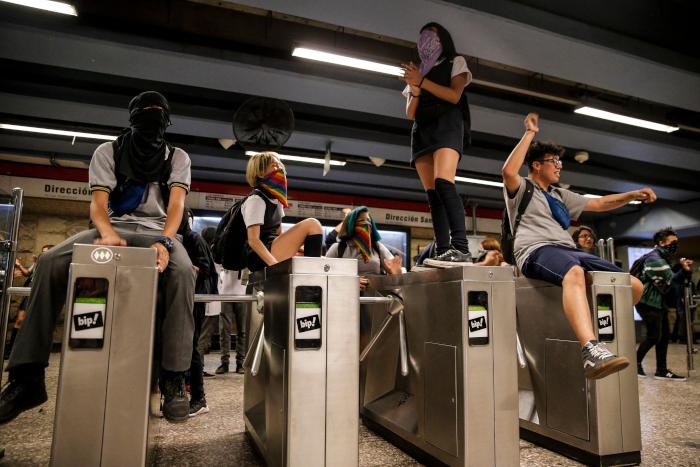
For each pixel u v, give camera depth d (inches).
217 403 124.6
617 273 85.4
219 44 194.9
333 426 63.8
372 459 81.3
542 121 246.5
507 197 96.8
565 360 87.0
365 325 110.7
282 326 66.6
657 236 191.9
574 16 172.2
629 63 191.2
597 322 82.5
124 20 180.5
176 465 75.5
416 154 96.4
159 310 71.0
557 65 193.0
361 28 170.4
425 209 398.3
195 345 111.8
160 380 70.9
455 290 71.4
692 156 294.2
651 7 182.5
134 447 57.8
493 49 182.1
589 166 324.8
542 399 92.5
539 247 89.7
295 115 256.7
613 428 80.0
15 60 202.4
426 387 78.5
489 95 238.7
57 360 208.2
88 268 58.1
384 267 149.1
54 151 287.7
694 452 86.7
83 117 234.2
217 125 245.1
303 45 178.7
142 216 77.2
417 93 95.2
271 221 107.0
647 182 346.3
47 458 79.0
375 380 103.5
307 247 106.9
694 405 129.0
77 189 306.0
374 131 271.7
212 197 339.0
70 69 211.2
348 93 219.8
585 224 464.8
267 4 157.6
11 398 61.6
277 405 67.0
